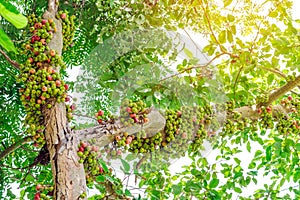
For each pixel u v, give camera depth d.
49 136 2.85
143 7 3.98
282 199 4.99
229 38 3.89
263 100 4.13
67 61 4.54
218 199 4.19
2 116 4.33
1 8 1.11
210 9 4.00
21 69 3.03
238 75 4.17
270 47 4.14
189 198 4.26
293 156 4.95
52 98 2.92
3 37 1.21
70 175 2.72
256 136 5.17
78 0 4.45
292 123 4.26
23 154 4.39
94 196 3.99
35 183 3.92
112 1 3.92
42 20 3.18
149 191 3.70
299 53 4.37
